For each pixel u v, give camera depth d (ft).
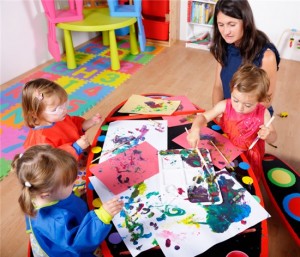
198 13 11.00
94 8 10.57
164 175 3.56
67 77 9.71
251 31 4.26
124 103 5.06
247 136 4.30
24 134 7.41
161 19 11.49
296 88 8.88
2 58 9.30
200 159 3.76
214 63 10.39
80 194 4.07
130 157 3.88
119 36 12.36
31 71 10.17
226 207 3.18
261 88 3.71
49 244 3.10
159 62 10.55
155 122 4.49
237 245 2.83
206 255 2.76
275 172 4.66
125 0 10.98
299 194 4.32
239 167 3.67
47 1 9.02
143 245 2.86
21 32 9.62
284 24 10.07
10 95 8.94
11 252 4.91
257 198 3.27
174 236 2.92
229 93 5.19
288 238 4.92
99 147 4.09
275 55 4.57
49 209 2.98
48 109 4.10
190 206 3.20
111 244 2.89
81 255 3.16
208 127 4.37
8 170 6.41
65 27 9.34
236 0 4.02
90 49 11.47
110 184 3.52
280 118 7.66
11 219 5.42
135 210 3.20
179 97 5.14
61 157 2.92
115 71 9.99
